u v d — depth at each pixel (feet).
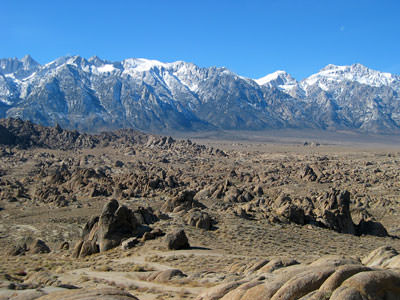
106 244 171.12
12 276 111.55
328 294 43.52
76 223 285.84
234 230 205.98
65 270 131.23
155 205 338.54
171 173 588.09
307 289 45.55
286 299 45.01
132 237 174.40
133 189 423.23
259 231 211.00
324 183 522.88
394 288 43.88
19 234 246.47
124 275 116.37
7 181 450.71
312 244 197.06
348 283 43.68
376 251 85.97
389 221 317.42
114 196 389.60
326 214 258.16
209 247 169.37
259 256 152.76
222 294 55.42
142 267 130.31
